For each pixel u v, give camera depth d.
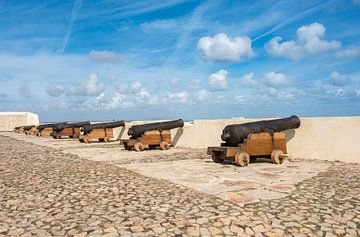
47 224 4.22
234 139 9.36
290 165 9.18
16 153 14.08
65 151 14.85
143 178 7.39
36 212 4.76
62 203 5.25
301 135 10.93
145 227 4.04
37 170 8.87
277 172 7.95
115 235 3.80
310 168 8.55
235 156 9.09
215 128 14.64
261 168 8.67
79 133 26.59
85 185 6.64
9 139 26.45
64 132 26.56
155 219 4.34
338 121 9.97
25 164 10.24
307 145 10.76
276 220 4.22
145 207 4.92
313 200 5.16
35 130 37.00
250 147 9.23
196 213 4.56
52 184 6.81
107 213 4.65
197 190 6.04
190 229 3.95
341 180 6.79
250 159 9.91
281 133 9.65
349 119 9.70
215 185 6.47
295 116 10.54
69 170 8.77
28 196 5.74
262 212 4.55
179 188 6.25
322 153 10.35
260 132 9.55
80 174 8.06
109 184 6.72
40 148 16.80
